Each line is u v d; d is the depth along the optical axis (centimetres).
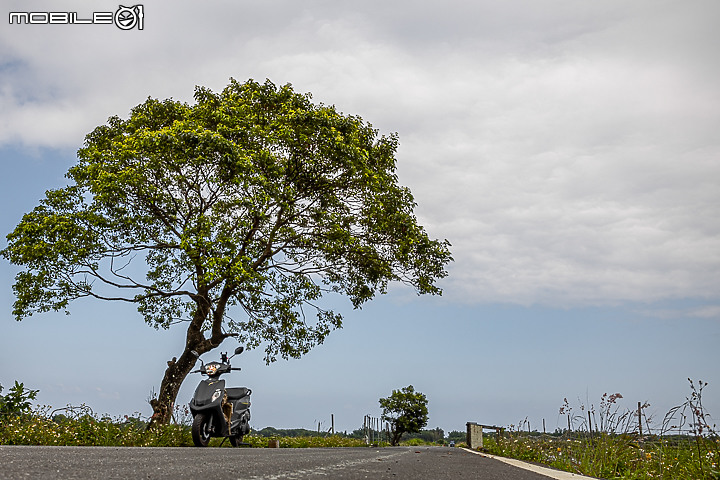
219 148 1431
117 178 1416
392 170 1770
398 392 4000
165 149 1443
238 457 494
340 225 1661
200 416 998
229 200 1547
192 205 1558
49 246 1456
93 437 1014
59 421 1033
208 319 1634
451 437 2475
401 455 743
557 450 914
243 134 1518
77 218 1502
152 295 1600
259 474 307
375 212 1684
